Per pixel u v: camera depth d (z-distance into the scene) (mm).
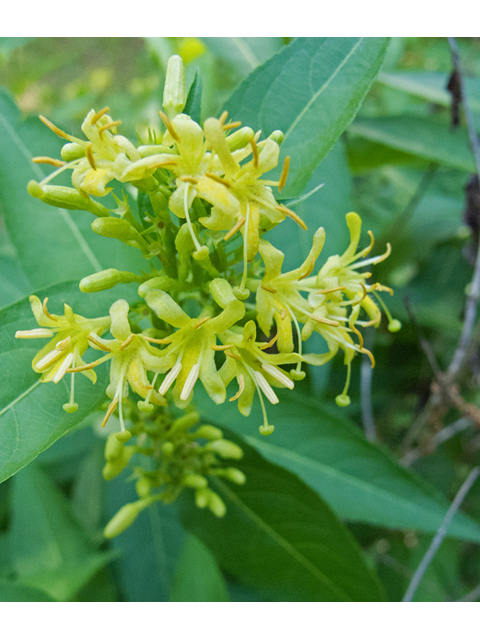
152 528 171
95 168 94
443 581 202
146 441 142
